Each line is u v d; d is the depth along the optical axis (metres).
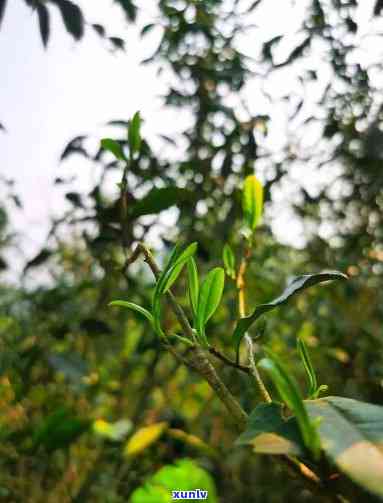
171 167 0.59
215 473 0.53
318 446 0.12
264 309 0.17
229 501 0.66
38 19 0.40
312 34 0.54
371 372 0.69
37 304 0.61
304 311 0.71
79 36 0.41
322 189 0.67
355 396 0.67
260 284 0.65
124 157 0.26
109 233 0.49
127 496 0.49
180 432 0.51
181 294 0.60
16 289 0.68
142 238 0.48
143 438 0.47
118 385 0.63
